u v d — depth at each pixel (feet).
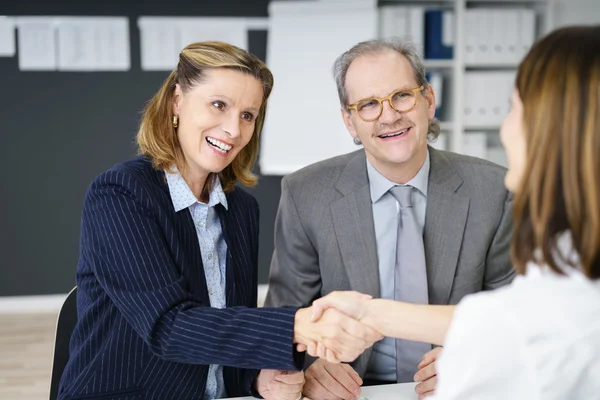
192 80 4.63
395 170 5.37
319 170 5.95
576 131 2.52
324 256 5.72
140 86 15.03
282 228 5.99
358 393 4.70
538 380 2.52
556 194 2.59
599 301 2.53
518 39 14.73
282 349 4.09
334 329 4.08
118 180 4.50
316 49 14.84
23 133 14.80
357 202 5.61
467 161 5.72
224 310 4.25
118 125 15.05
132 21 14.85
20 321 14.33
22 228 15.02
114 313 4.54
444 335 4.00
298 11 14.88
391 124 5.13
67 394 4.45
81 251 4.78
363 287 5.52
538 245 2.65
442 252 5.42
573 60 2.56
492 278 5.67
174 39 15.01
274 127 15.12
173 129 4.80
